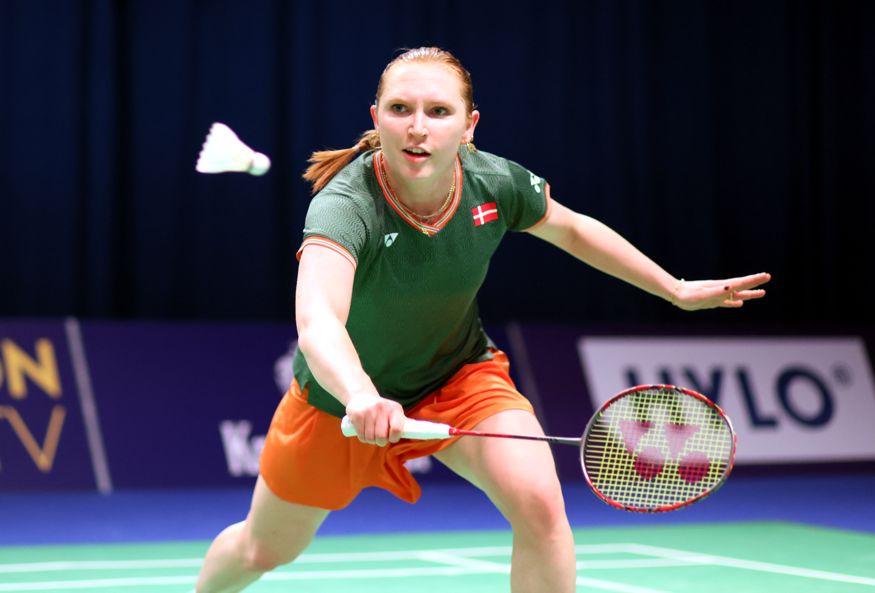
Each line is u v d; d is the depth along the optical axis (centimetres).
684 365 2241
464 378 719
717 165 2566
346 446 713
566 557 633
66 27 2155
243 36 2270
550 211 715
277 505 736
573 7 2466
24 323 1900
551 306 2438
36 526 1521
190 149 2250
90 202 2162
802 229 2597
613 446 636
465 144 693
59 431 1877
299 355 716
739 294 719
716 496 1917
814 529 1523
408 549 1345
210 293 2253
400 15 2366
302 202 2291
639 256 731
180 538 1441
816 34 2619
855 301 2634
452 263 670
